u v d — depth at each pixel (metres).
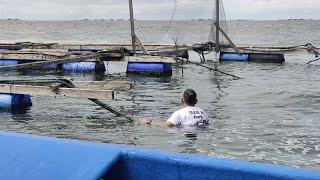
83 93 10.08
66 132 9.12
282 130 9.10
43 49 27.67
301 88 15.89
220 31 27.03
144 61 20.41
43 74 21.36
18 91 11.12
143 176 2.50
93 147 2.55
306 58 31.42
